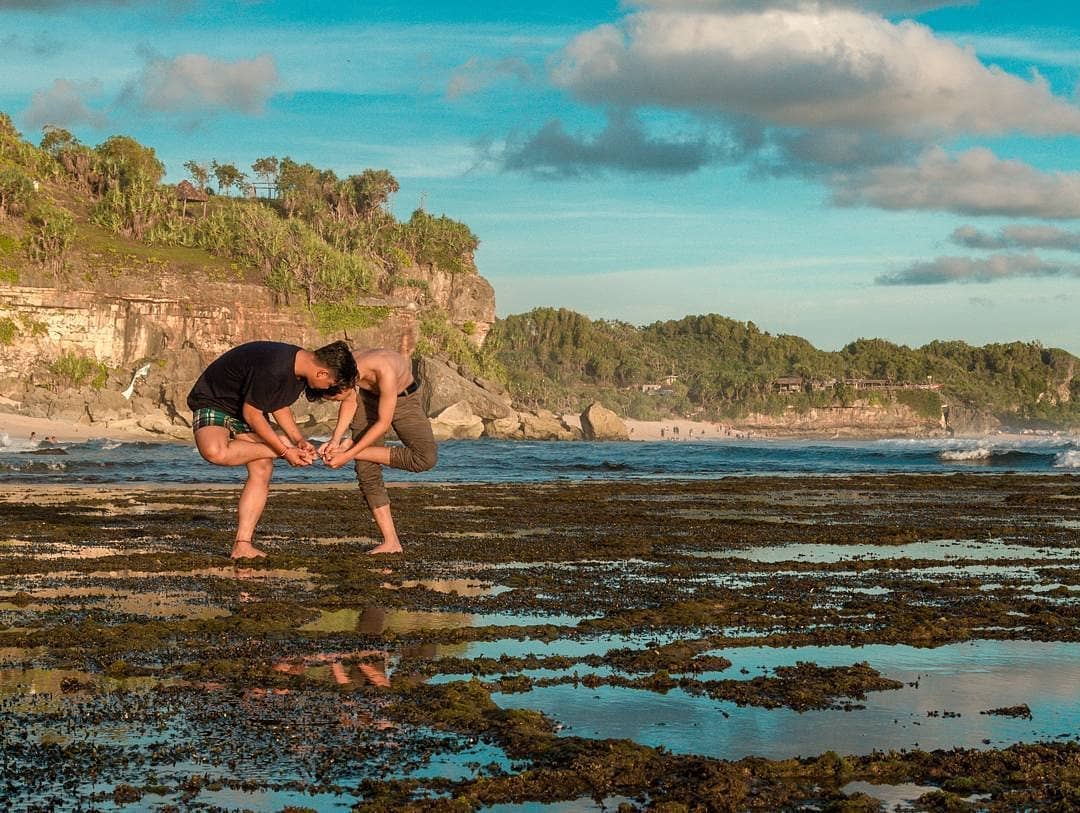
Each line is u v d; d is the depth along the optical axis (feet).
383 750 13.07
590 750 13.07
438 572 30.99
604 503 64.18
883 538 42.45
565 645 20.12
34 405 288.51
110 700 15.44
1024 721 14.80
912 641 20.74
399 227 531.50
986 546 40.60
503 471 121.80
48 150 468.34
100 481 82.89
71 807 10.99
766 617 23.43
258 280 385.70
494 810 11.12
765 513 56.95
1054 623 22.72
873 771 12.47
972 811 11.20
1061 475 107.04
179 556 33.40
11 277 328.90
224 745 13.21
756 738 13.89
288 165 549.54
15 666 17.76
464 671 17.70
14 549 35.65
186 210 460.96
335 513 52.37
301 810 10.91
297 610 23.41
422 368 369.71
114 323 350.02
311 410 275.18
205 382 29.71
